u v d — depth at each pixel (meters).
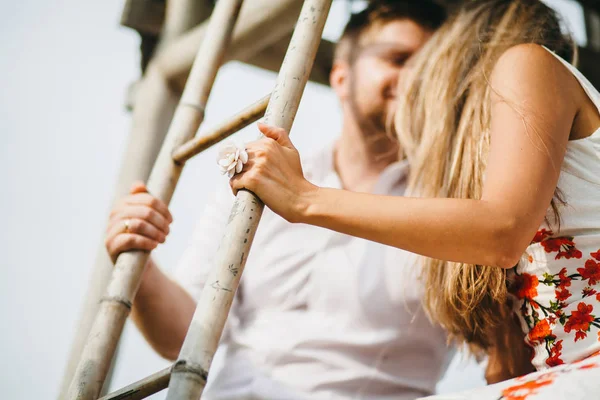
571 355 1.30
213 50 1.71
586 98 1.40
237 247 1.19
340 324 2.01
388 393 1.96
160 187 1.66
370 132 2.31
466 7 1.81
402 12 2.38
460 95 1.63
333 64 2.52
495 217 1.19
